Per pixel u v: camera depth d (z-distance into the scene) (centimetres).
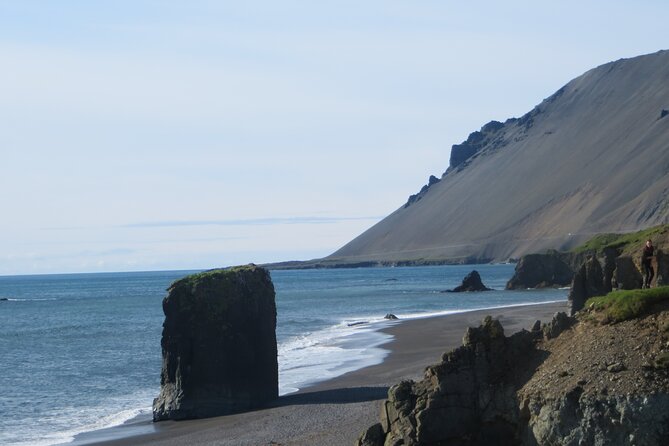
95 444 4034
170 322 4797
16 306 17375
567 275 18138
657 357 2564
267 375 4916
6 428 4475
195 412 4688
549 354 2831
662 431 2458
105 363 7081
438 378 2842
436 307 12788
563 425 2580
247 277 4962
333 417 4097
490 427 2797
